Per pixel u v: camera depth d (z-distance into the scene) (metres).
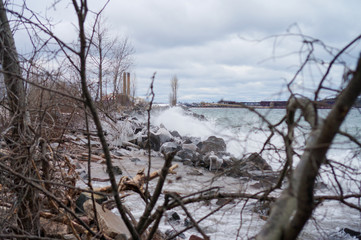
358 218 6.92
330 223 6.56
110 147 14.35
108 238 3.85
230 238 5.47
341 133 1.65
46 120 4.17
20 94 3.39
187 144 17.75
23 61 3.07
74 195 4.70
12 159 3.39
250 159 2.96
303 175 1.57
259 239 1.63
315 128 1.79
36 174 3.66
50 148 3.91
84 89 2.37
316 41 1.79
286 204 1.64
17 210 3.50
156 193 2.60
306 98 2.02
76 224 4.05
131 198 7.73
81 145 5.54
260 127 2.43
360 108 1.96
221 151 15.48
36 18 3.06
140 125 21.42
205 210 7.04
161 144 17.95
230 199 2.89
